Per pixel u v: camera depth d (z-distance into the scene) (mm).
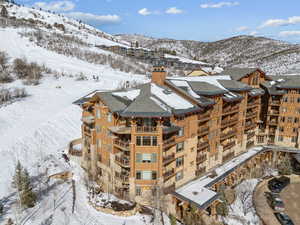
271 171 51969
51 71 97312
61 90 81500
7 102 64062
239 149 51594
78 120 63875
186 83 41656
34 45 126125
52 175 38344
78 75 98500
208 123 42031
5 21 154875
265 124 57438
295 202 41906
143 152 32375
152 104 31859
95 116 38219
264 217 37656
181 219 35219
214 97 42094
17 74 87938
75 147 49656
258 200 42281
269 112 56312
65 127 58750
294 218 37594
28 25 160250
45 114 62031
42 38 140500
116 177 35125
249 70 54000
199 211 33844
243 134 51969
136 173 33000
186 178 39062
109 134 35531
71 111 66500
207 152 42906
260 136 57844
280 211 39156
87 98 40250
